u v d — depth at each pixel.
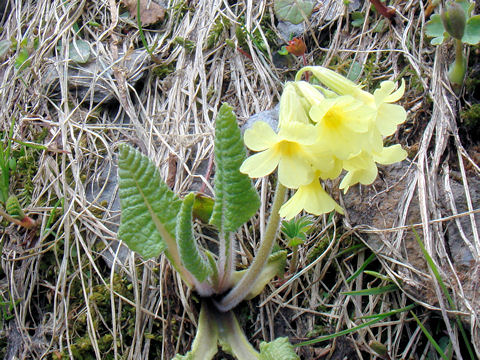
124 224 0.17
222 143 0.16
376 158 0.14
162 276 0.19
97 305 0.20
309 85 0.14
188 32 0.27
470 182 0.19
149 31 0.27
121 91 0.25
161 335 0.19
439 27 0.22
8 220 0.22
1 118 0.26
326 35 0.26
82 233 0.21
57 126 0.24
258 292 0.18
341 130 0.12
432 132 0.20
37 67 0.26
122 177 0.17
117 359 0.19
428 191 0.19
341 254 0.20
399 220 0.19
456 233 0.18
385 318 0.18
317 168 0.13
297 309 0.19
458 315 0.17
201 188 0.22
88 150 0.23
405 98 0.22
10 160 0.23
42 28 0.28
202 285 0.18
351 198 0.20
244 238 0.21
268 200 0.21
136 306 0.19
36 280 0.21
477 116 0.20
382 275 0.18
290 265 0.19
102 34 0.27
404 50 0.23
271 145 0.12
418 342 0.18
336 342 0.18
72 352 0.19
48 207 0.22
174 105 0.25
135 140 0.24
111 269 0.20
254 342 0.19
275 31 0.26
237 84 0.25
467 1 0.22
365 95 0.14
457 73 0.21
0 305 0.20
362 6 0.25
